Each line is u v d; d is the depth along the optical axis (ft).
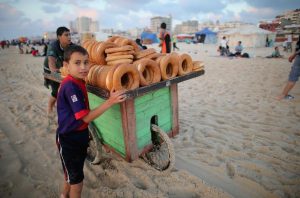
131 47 9.12
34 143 12.60
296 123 14.34
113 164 10.39
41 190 8.95
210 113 16.75
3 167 10.34
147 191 8.63
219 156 10.92
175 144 12.05
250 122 14.82
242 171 9.68
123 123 8.84
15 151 11.71
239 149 11.48
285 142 12.09
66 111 6.72
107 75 7.75
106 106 6.47
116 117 9.15
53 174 9.94
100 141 10.93
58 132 6.95
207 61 48.98
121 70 7.55
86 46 10.56
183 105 18.94
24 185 9.21
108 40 11.01
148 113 9.66
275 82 25.57
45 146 12.30
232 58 52.95
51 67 13.41
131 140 9.06
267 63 41.47
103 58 9.39
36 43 184.44
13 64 51.11
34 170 10.19
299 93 20.74
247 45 93.76
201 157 10.87
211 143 12.16
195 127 14.26
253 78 28.37
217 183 9.02
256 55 59.93
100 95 8.31
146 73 8.99
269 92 21.58
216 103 19.08
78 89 6.58
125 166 10.19
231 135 13.06
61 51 14.06
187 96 21.68
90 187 8.98
